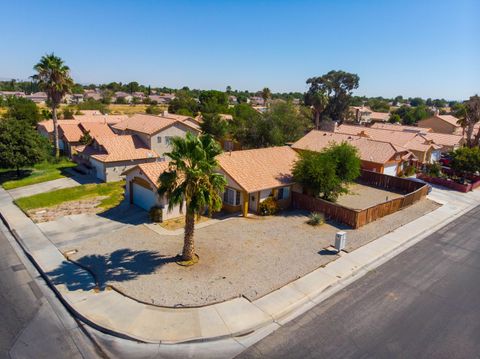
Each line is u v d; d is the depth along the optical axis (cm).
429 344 1338
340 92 9038
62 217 2598
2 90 17738
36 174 3897
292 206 2970
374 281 1789
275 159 3186
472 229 2572
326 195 2914
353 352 1284
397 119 10406
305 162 2836
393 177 3709
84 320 1435
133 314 1461
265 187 2717
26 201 2953
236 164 2870
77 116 6962
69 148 4716
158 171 2656
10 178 3741
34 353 1254
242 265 1886
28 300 1577
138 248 2080
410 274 1872
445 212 2941
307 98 9019
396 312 1530
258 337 1355
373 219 2639
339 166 3030
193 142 1730
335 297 1631
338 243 2058
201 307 1513
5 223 2525
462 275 1880
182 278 1739
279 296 1608
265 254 2027
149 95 18825
